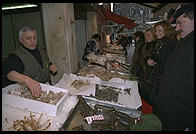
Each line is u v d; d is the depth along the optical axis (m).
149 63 2.04
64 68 2.39
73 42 2.49
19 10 3.11
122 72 2.38
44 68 1.68
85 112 1.14
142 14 14.43
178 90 1.21
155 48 2.09
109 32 10.74
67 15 2.26
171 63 1.29
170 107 1.27
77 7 3.85
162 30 1.89
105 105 1.28
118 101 1.36
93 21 5.77
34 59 1.52
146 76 2.20
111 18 7.89
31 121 1.02
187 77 1.16
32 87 1.17
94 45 4.07
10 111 1.11
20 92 1.26
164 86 1.33
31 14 3.09
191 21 1.15
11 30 3.30
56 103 1.13
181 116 1.22
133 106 1.29
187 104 1.18
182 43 1.24
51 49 2.34
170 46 1.71
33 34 1.49
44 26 2.27
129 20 7.74
